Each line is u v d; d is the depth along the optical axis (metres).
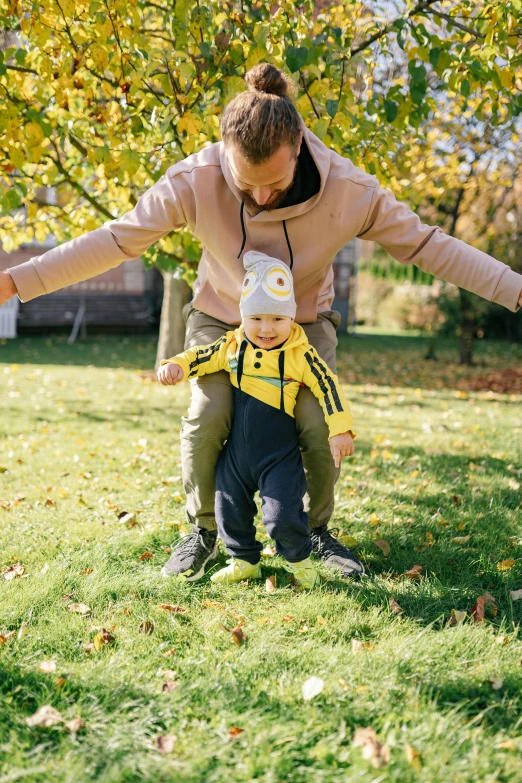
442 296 15.16
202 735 1.87
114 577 2.92
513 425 7.27
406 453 5.66
